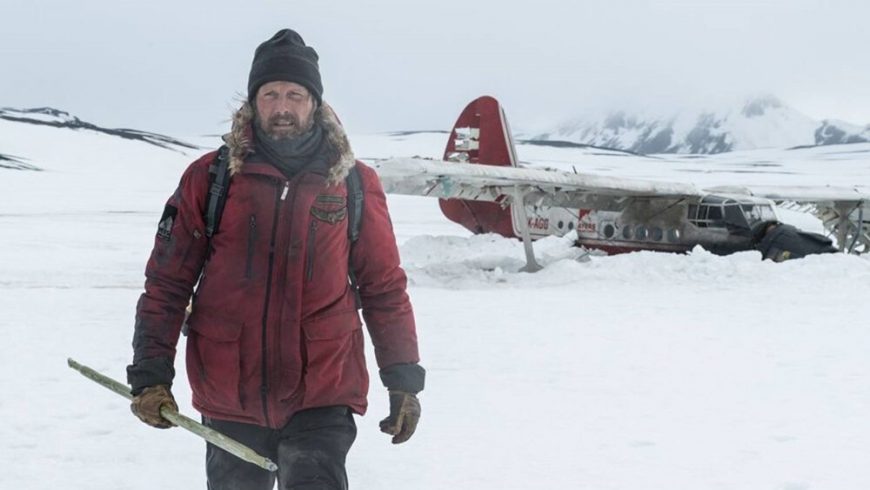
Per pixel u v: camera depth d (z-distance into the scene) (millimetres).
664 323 11320
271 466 2576
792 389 7402
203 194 2906
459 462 5320
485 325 11156
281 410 2910
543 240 21938
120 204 50188
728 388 7449
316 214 2891
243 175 2877
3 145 95062
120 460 5383
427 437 5910
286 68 2840
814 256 16609
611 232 20594
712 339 10023
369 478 5012
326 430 2900
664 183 19844
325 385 2920
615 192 18938
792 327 10922
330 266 2914
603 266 17469
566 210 22125
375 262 3062
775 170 152000
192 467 5254
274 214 2861
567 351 9250
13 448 5605
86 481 4953
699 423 6262
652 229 19594
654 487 4820
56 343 9500
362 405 3020
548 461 5332
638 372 8148
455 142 27047
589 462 5305
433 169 16938
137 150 104062
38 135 103062
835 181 107750
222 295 2881
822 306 12938
